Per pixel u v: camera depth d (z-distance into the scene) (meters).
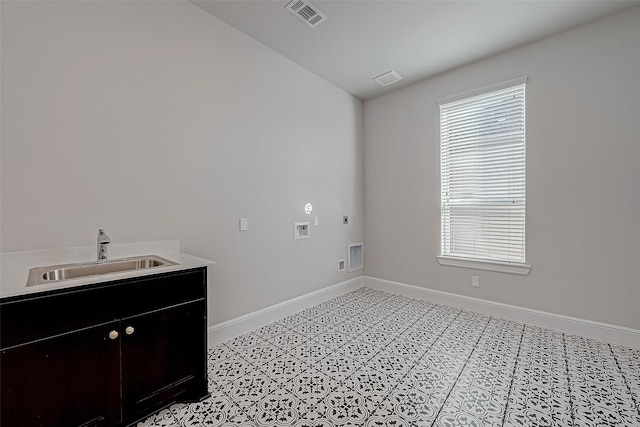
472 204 3.18
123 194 1.94
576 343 2.38
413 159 3.65
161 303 1.58
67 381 1.29
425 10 2.32
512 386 1.81
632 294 2.31
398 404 1.65
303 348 2.33
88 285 1.34
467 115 3.21
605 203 2.41
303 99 3.23
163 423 1.53
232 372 1.99
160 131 2.12
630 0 2.19
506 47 2.83
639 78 2.26
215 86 2.44
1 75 1.53
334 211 3.68
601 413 1.56
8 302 1.15
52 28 1.67
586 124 2.48
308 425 1.50
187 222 2.27
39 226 1.64
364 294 3.82
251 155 2.71
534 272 2.77
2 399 1.14
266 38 2.72
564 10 2.31
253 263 2.74
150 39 2.07
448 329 2.69
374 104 4.03
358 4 2.25
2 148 1.53
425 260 3.56
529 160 2.78
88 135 1.80
